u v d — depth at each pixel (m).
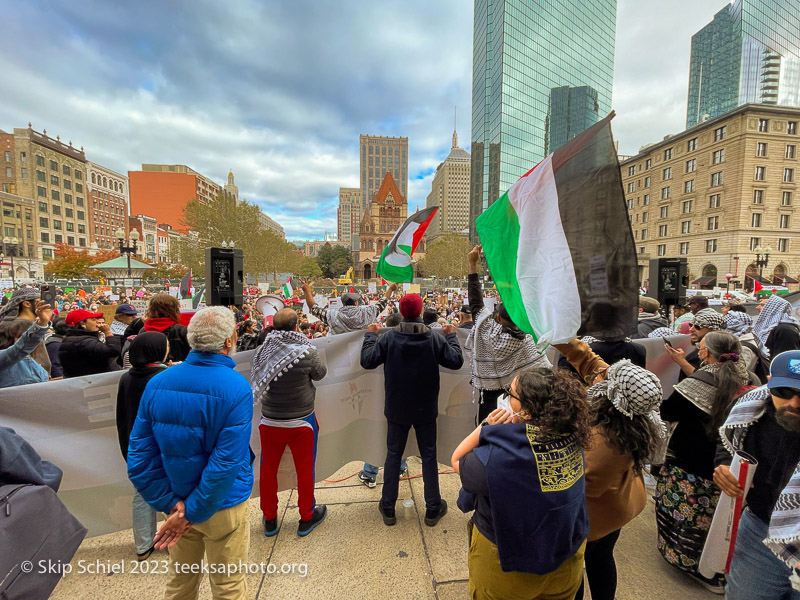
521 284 2.10
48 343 4.56
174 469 1.60
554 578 1.37
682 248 47.41
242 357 2.91
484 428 1.44
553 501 1.28
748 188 40.16
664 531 2.30
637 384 1.44
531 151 58.06
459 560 2.37
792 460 1.46
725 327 2.86
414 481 3.34
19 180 60.94
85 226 71.44
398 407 2.62
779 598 1.52
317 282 65.00
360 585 2.17
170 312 3.17
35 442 2.32
